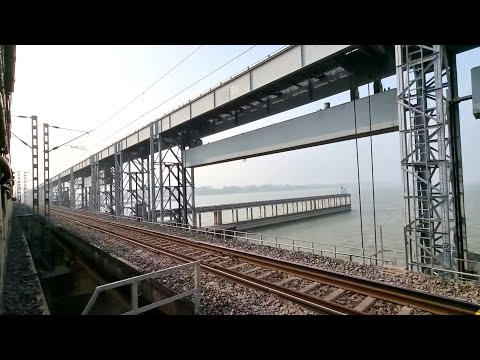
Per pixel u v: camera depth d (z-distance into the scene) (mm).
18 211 48125
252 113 22219
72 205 68000
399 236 32500
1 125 8531
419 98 10273
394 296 6336
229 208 48156
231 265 9805
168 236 15820
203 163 24812
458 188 10805
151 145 28016
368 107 12688
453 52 11266
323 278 7742
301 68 13828
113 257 11094
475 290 6953
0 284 7820
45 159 24188
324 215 61750
